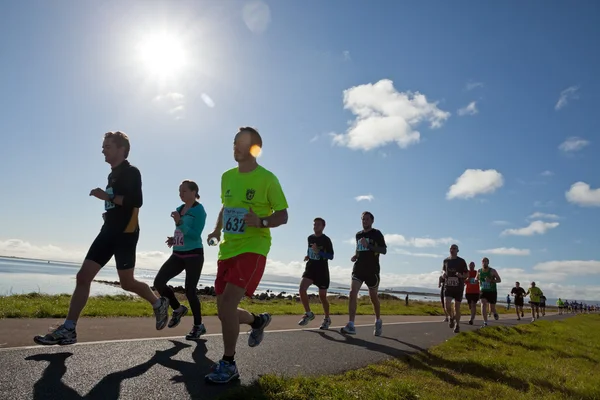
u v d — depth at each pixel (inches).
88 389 124.6
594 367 314.8
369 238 320.8
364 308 770.8
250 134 151.9
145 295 205.5
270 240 154.0
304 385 143.5
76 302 170.6
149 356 175.2
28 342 181.8
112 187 182.9
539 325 656.4
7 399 110.2
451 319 446.3
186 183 236.7
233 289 144.6
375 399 145.9
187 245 232.2
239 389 128.1
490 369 236.7
